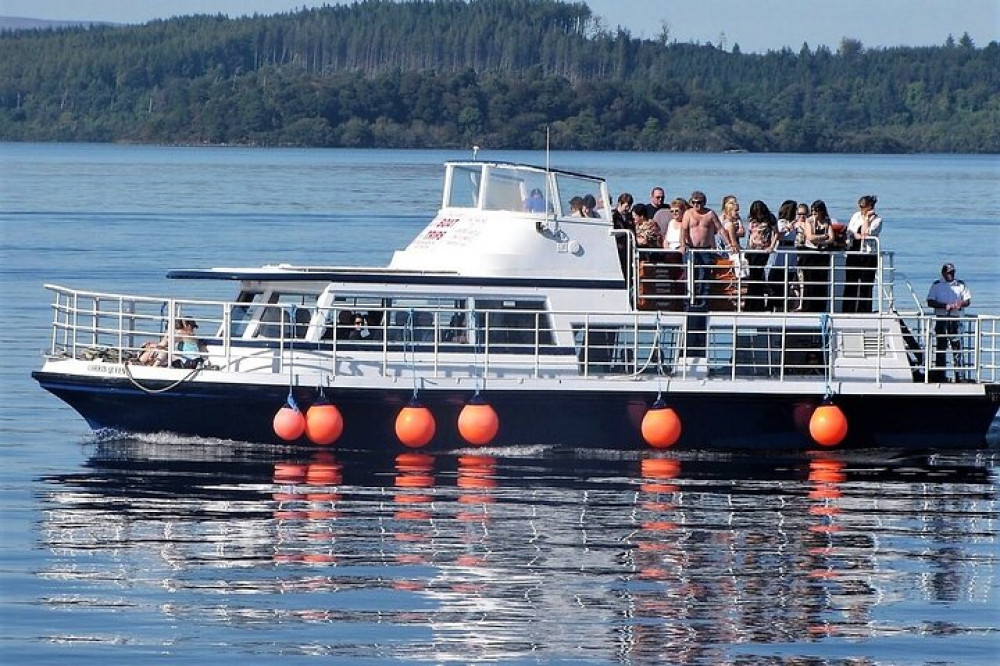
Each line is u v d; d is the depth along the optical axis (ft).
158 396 277.44
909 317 293.43
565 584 219.20
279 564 224.74
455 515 249.14
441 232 294.25
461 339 281.54
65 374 281.13
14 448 294.46
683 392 284.41
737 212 294.05
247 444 283.18
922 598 217.36
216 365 278.46
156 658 192.13
